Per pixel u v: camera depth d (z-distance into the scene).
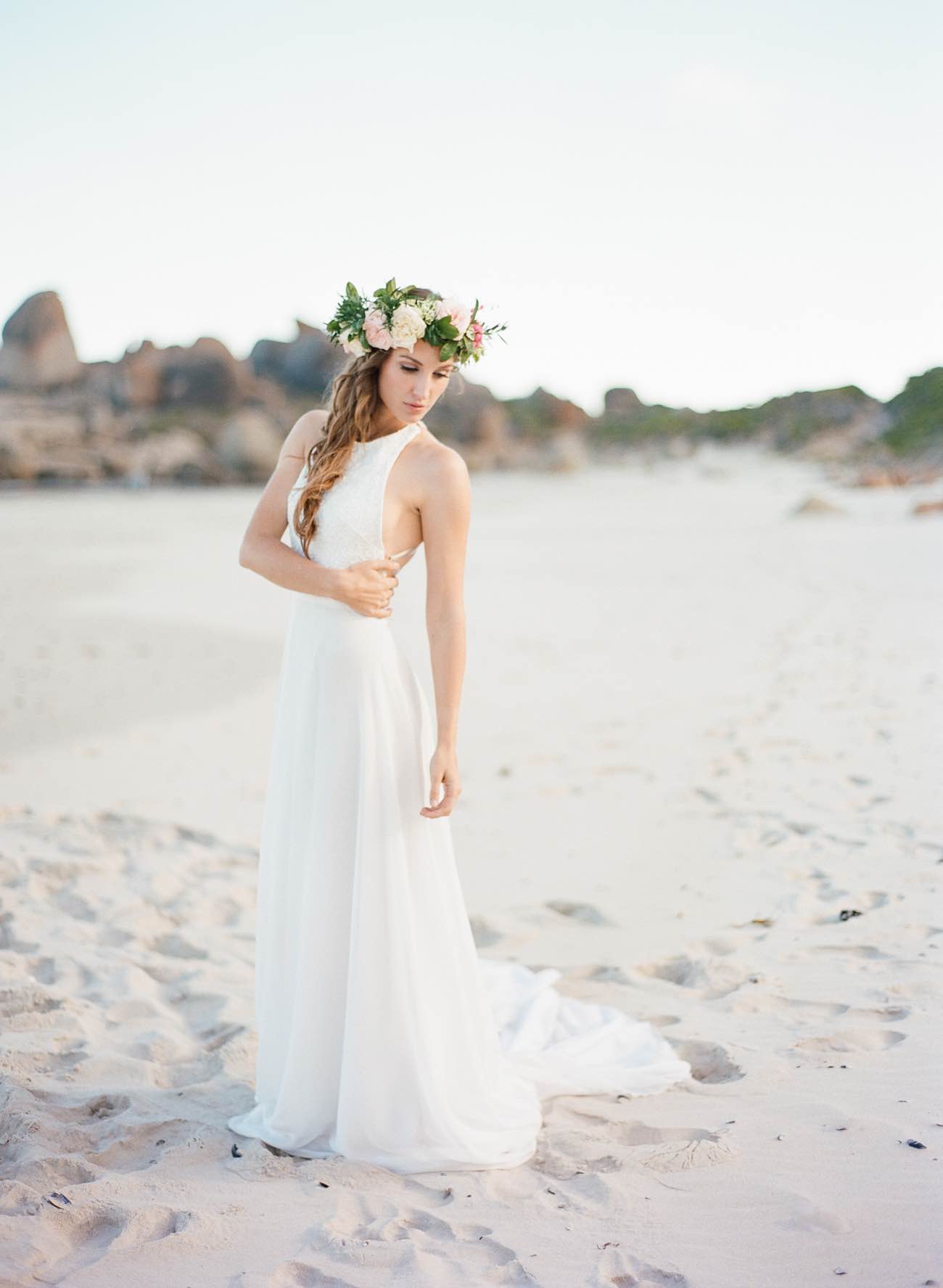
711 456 79.56
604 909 4.78
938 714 8.05
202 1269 2.38
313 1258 2.40
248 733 8.72
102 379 65.69
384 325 2.81
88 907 4.80
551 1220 2.56
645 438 84.94
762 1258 2.36
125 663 11.78
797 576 18.23
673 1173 2.73
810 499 31.56
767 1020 3.61
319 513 2.94
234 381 65.69
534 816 6.29
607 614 14.81
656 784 6.76
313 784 2.91
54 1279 2.34
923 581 16.72
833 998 3.71
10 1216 2.52
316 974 2.89
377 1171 2.82
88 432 57.75
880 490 41.47
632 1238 2.46
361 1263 2.38
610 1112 3.12
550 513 37.38
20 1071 3.35
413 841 2.94
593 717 8.77
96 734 8.66
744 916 4.57
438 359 2.86
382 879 2.87
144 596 17.30
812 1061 3.29
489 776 7.18
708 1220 2.52
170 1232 2.53
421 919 2.94
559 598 16.58
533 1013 3.64
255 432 55.34
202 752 8.10
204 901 4.89
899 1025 3.45
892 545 22.69
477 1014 3.05
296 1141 2.93
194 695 10.15
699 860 5.33
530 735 8.26
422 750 2.98
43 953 4.25
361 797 2.86
